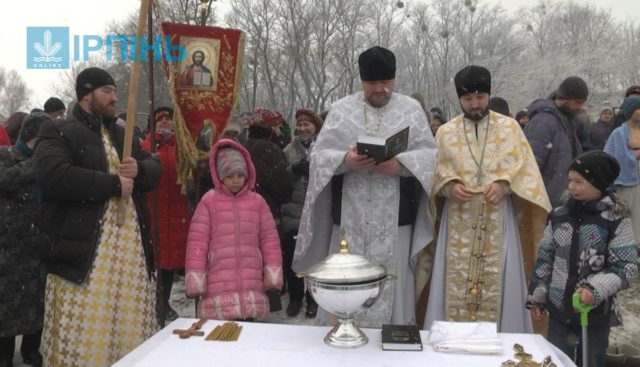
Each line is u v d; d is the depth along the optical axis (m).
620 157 5.72
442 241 3.25
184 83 3.82
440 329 2.12
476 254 3.15
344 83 24.86
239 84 3.90
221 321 2.37
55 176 2.83
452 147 3.24
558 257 2.80
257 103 25.30
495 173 3.16
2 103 34.62
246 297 3.20
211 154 3.34
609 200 2.68
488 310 3.15
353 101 3.18
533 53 28.50
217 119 3.87
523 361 1.86
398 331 2.12
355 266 2.06
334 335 2.09
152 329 3.19
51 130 2.95
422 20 26.05
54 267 2.94
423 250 3.32
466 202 3.16
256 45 22.73
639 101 5.63
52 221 2.95
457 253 3.19
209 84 3.85
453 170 3.21
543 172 4.50
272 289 3.26
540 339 2.14
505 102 5.47
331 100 25.30
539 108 4.60
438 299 3.23
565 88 4.66
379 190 3.01
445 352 2.00
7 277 3.57
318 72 23.73
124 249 3.05
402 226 3.09
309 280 2.06
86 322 2.88
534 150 4.45
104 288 2.94
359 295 2.01
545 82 25.06
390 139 2.62
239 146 3.36
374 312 2.96
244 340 2.12
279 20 23.06
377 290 2.06
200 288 3.14
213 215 3.28
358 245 3.01
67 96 18.52
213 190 3.37
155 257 3.41
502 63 26.17
